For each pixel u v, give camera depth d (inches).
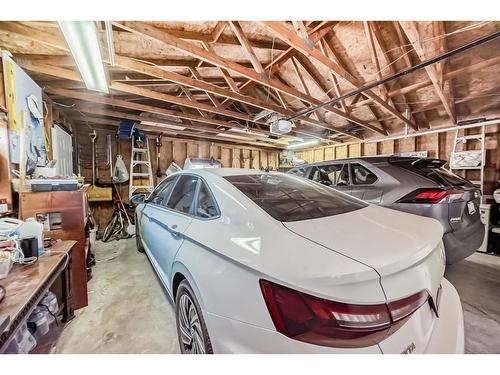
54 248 69.3
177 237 62.3
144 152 235.8
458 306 44.8
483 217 135.5
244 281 37.1
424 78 155.6
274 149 362.6
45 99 132.3
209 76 153.1
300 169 167.5
